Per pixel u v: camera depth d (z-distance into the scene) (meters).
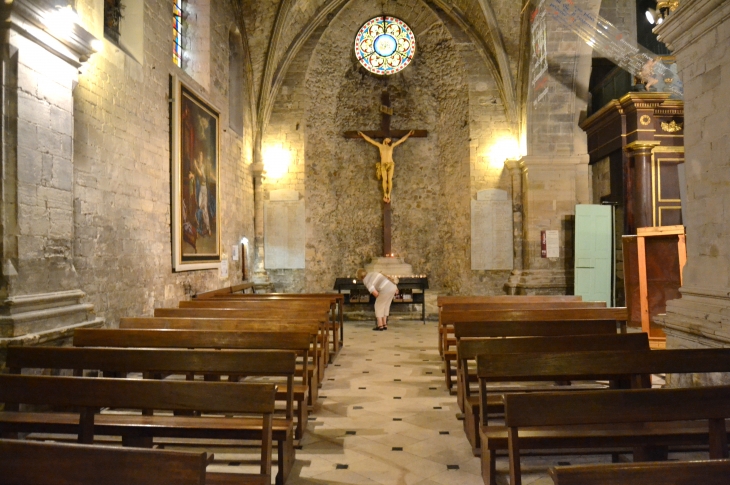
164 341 5.11
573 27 11.17
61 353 4.18
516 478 3.03
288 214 13.62
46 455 2.05
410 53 14.80
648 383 4.40
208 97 10.20
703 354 3.94
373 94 15.01
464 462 4.16
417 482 3.80
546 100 12.53
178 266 8.63
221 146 10.84
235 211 11.95
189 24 10.20
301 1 12.74
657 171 10.59
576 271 11.87
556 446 3.34
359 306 13.52
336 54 14.51
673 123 10.64
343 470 4.01
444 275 14.73
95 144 6.44
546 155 12.57
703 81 4.99
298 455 4.31
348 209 14.91
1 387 3.29
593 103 13.08
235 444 4.20
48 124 5.13
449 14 13.74
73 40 5.32
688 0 4.90
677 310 5.21
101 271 6.56
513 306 7.95
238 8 12.23
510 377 3.90
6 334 4.54
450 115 14.34
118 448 2.03
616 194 11.62
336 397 6.04
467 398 4.54
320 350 6.51
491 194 13.42
